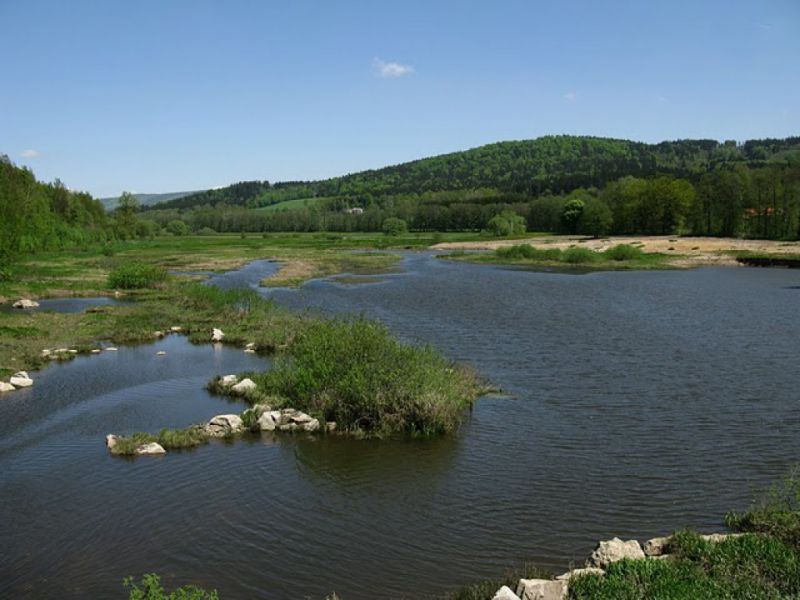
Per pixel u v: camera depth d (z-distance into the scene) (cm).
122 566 1469
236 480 1931
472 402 2656
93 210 16112
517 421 2448
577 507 1750
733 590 1214
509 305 5438
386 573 1434
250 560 1489
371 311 5106
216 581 1402
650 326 4425
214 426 2330
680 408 2597
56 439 2270
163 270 7069
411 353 2591
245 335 4066
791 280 7350
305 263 9756
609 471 1988
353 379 2403
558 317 4812
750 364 3312
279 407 2533
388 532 1617
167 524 1661
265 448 2189
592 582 1244
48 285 6588
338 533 1612
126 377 3119
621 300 5731
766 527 1584
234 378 2922
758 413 2531
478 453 2138
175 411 2591
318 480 1933
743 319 4709
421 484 1902
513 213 17088
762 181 12250
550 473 1977
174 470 2003
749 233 12631
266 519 1686
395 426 2338
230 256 11106
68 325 4394
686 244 11369
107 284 6662
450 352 3600
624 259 9812
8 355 3444
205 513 1720
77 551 1531
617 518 1689
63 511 1731
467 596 1305
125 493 1844
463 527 1642
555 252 10238
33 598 1343
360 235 18850
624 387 2898
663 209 14100
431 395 2370
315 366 2567
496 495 1827
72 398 2756
